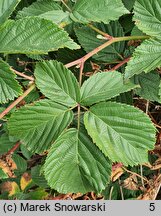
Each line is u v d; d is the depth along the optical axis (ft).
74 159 0.89
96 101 0.89
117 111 0.88
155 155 1.19
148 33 0.93
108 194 1.22
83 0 0.98
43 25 0.86
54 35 0.86
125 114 0.88
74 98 0.90
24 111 0.88
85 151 0.89
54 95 0.89
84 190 0.90
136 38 0.99
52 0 1.05
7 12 0.89
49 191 1.22
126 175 1.22
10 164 1.14
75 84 0.89
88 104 0.89
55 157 0.88
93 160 0.89
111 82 0.91
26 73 1.22
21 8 1.17
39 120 0.89
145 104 1.21
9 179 1.22
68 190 0.89
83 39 1.10
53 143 0.87
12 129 0.89
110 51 1.11
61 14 0.97
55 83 0.90
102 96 0.89
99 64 1.14
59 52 1.15
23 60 1.23
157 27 0.94
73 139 0.89
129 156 0.87
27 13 1.05
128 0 1.10
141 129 0.88
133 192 1.23
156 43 0.92
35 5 1.05
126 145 0.87
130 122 0.88
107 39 1.03
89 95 0.90
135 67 0.91
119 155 0.87
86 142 0.90
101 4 0.96
